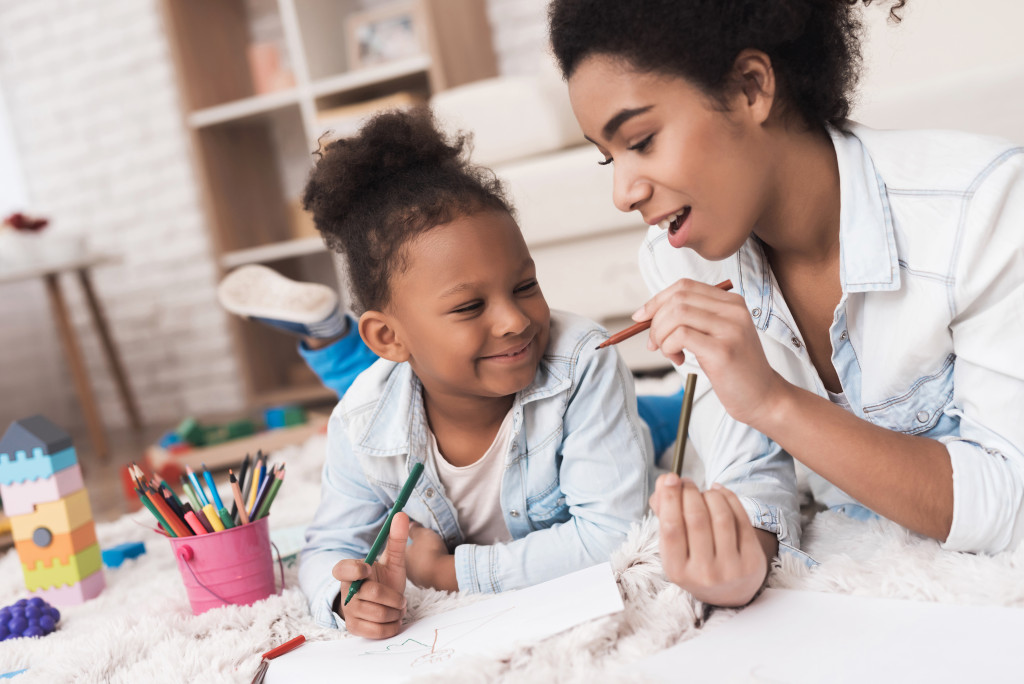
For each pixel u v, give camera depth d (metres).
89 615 1.17
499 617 0.82
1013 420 0.80
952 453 0.78
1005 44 1.77
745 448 0.95
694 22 0.73
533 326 0.93
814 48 0.81
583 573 0.85
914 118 1.65
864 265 0.84
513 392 0.95
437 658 0.76
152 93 3.70
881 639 0.66
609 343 0.80
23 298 3.97
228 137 3.51
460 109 2.17
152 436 3.44
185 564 1.04
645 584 0.83
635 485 0.96
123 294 3.87
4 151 3.93
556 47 0.80
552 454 0.99
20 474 1.23
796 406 0.76
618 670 0.68
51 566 1.23
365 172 0.96
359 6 3.43
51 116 3.87
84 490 1.27
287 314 1.48
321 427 2.29
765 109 0.78
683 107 0.75
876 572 0.79
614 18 0.74
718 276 1.00
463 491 1.04
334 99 3.27
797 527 0.92
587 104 0.78
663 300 0.78
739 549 0.72
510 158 2.17
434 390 0.98
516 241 0.92
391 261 0.92
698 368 1.00
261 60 3.38
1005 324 0.80
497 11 3.34
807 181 0.85
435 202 0.91
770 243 0.90
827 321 0.94
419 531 1.04
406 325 0.93
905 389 0.89
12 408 3.94
